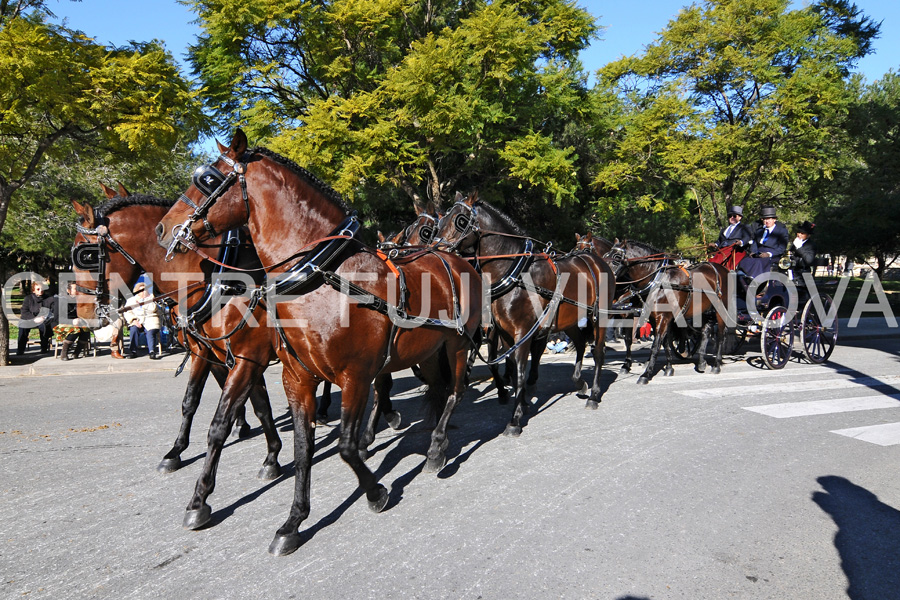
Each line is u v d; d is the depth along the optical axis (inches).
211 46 507.8
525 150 470.0
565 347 484.1
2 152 392.5
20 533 155.6
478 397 314.7
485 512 167.6
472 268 217.9
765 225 405.7
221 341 179.2
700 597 126.0
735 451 219.5
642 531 155.4
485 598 125.2
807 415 271.1
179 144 554.6
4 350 421.7
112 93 384.8
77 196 790.5
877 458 212.8
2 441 236.5
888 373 378.0
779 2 555.5
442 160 576.1
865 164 832.9
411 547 147.7
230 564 140.0
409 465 208.4
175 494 182.4
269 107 496.1
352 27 483.2
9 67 342.6
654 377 367.6
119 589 129.3
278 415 282.5
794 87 538.3
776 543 149.2
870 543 149.6
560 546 147.5
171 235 142.1
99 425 261.1
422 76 422.9
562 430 247.0
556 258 275.3
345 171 434.3
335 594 127.1
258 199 148.6
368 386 161.3
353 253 159.6
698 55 590.2
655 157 588.1
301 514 149.3
